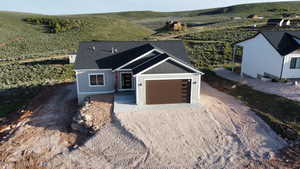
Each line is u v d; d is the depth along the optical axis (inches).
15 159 554.9
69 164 532.1
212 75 1135.6
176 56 913.5
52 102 914.1
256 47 1033.5
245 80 1005.8
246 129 609.3
